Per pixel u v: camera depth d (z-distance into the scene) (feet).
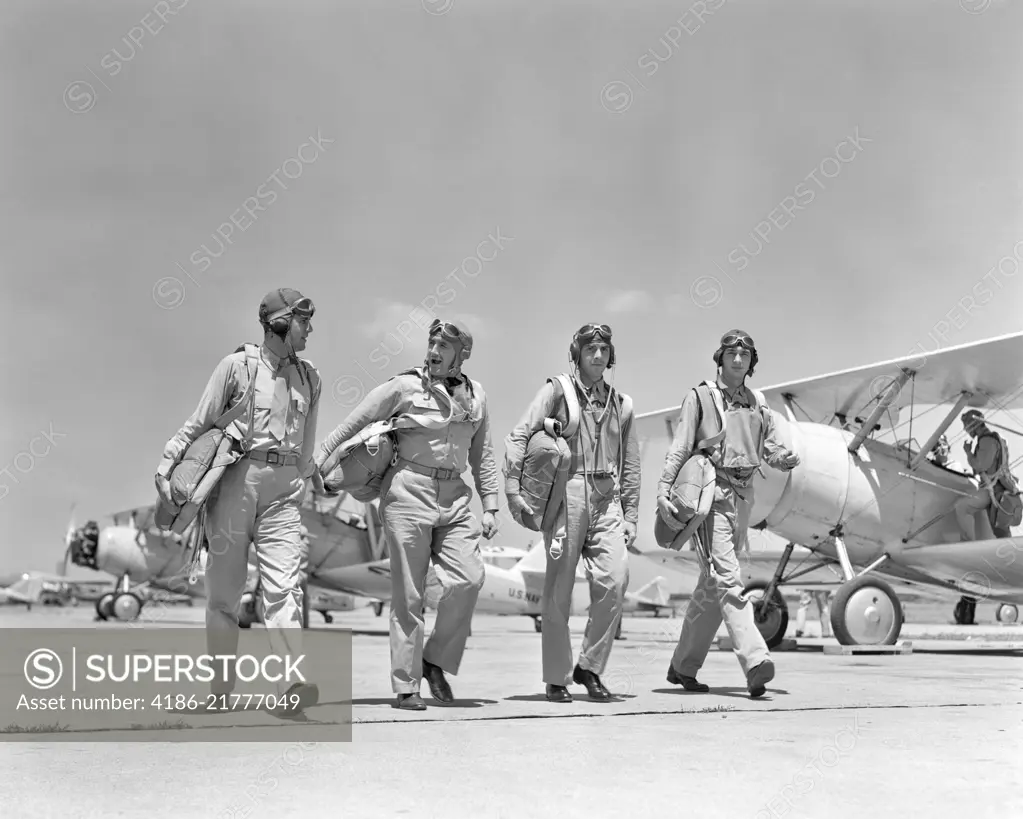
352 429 14.84
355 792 8.39
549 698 15.44
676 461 17.21
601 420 15.84
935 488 33.76
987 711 13.71
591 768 9.45
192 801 8.04
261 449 14.10
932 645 37.35
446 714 13.50
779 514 32.42
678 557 41.98
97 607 71.36
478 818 7.50
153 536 72.49
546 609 15.61
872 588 30.40
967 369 31.45
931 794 8.32
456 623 15.01
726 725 12.35
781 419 32.89
